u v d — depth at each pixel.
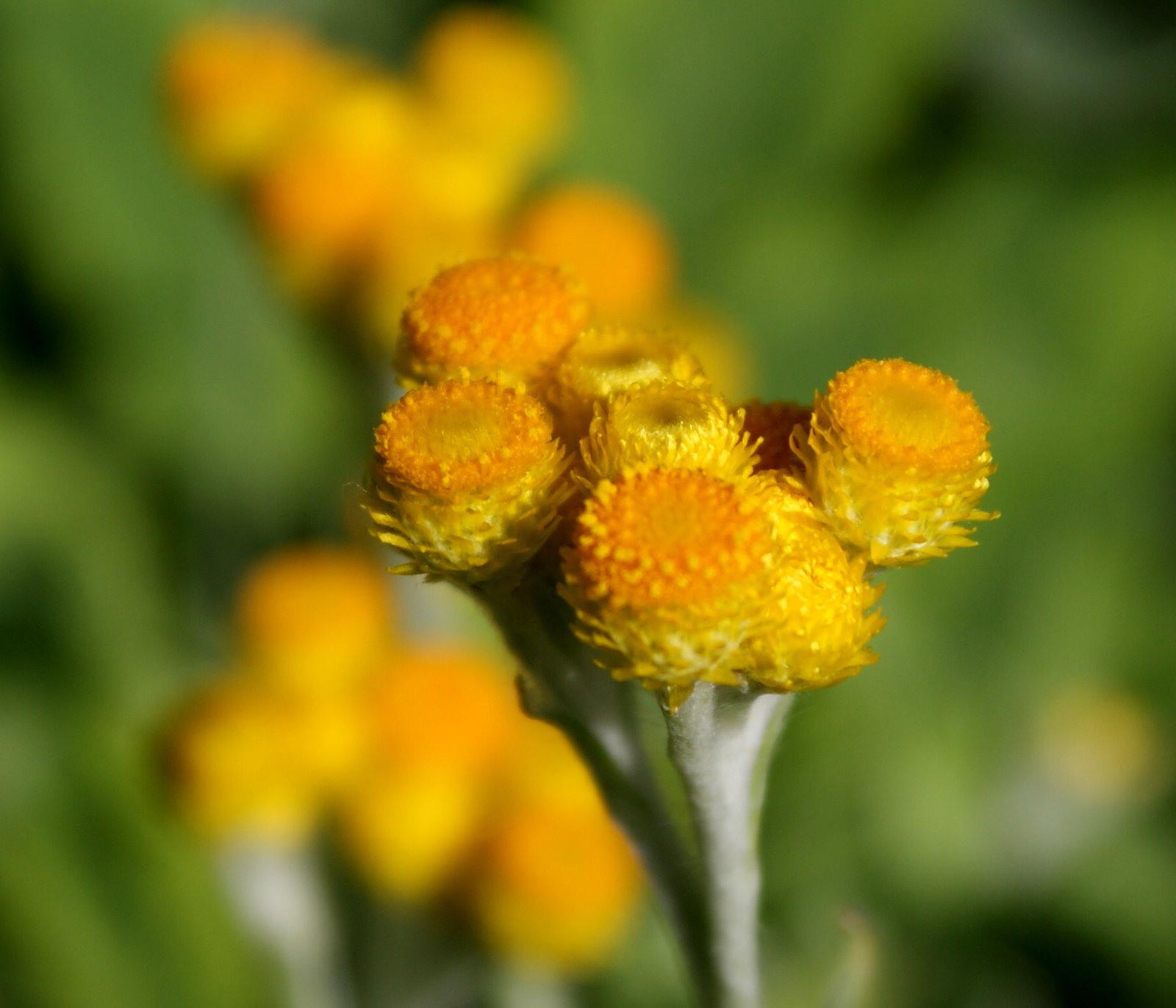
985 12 0.53
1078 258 0.43
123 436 0.44
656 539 0.19
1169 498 0.46
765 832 0.33
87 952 0.32
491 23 0.34
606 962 0.31
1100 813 0.40
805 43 0.48
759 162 0.48
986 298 0.43
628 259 0.29
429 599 0.31
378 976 0.31
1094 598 0.41
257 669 0.29
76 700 0.36
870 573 0.20
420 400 0.20
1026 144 0.48
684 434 0.20
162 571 0.41
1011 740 0.40
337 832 0.29
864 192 0.48
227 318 0.45
